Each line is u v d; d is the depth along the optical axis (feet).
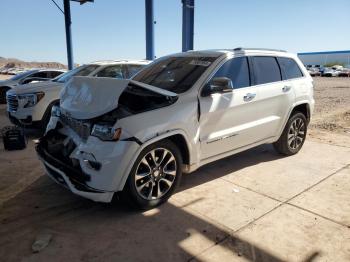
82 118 11.72
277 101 16.88
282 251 9.96
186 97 13.00
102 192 11.10
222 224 11.47
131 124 11.27
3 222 11.60
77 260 9.53
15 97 23.30
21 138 20.58
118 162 11.00
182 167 13.41
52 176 12.80
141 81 15.38
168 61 16.29
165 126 11.97
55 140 13.96
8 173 16.31
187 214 12.16
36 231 11.03
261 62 16.57
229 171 16.57
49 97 23.65
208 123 13.70
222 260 9.53
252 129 15.71
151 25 38.32
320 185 14.84
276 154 19.39
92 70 26.30
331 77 160.15
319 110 38.17
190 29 39.75
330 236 10.75
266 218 11.88
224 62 14.69
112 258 9.62
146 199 12.15
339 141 22.57
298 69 18.83
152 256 9.72
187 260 9.55
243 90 15.10
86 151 11.29
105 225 11.40
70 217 11.95
